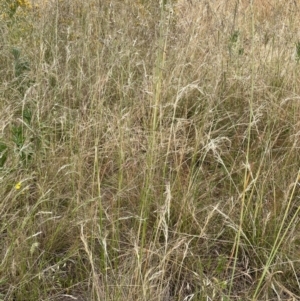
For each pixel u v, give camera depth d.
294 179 2.98
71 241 2.59
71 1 4.62
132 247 2.56
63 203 2.84
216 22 4.27
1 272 2.31
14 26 4.36
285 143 3.39
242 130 3.52
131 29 4.41
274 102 3.61
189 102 3.68
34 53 3.93
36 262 2.47
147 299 2.20
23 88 3.67
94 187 2.88
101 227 2.46
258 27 4.45
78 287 2.41
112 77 3.75
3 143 2.91
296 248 2.63
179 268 2.46
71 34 4.35
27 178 2.62
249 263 2.60
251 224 2.69
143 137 3.21
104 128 3.27
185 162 3.17
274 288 2.33
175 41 4.14
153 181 2.84
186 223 2.68
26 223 2.54
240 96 3.72
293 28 4.46
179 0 5.00
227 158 3.30
